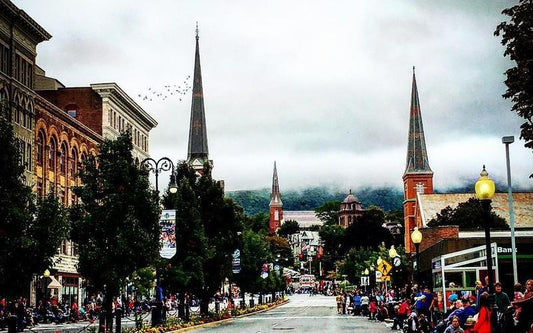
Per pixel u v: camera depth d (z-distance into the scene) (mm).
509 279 34594
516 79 21828
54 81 84688
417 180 150375
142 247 31297
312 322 47094
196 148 151250
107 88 82938
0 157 29656
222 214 50781
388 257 80188
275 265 105312
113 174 31875
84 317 56969
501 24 22031
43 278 55906
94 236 31609
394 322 37438
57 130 69062
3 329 40281
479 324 16109
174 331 36625
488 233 15594
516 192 91250
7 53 59156
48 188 66125
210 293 49500
